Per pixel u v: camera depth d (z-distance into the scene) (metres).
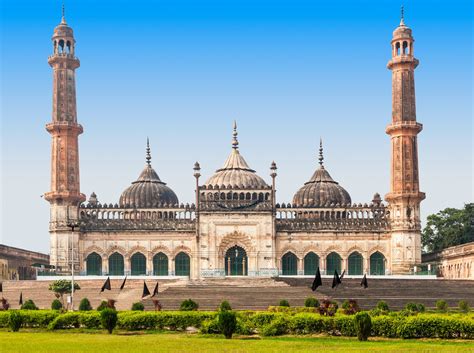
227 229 114.56
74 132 113.38
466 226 133.12
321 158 130.62
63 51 114.81
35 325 56.00
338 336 49.97
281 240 115.12
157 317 54.09
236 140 125.00
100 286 97.81
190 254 115.44
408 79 113.31
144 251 115.44
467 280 94.56
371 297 81.69
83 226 115.12
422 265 110.25
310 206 117.12
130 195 125.88
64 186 112.12
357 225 115.12
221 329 49.09
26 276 116.69
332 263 115.12
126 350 40.72
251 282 96.00
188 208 117.06
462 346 43.56
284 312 56.69
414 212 111.88
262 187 115.31
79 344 43.66
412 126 111.38
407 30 114.44
